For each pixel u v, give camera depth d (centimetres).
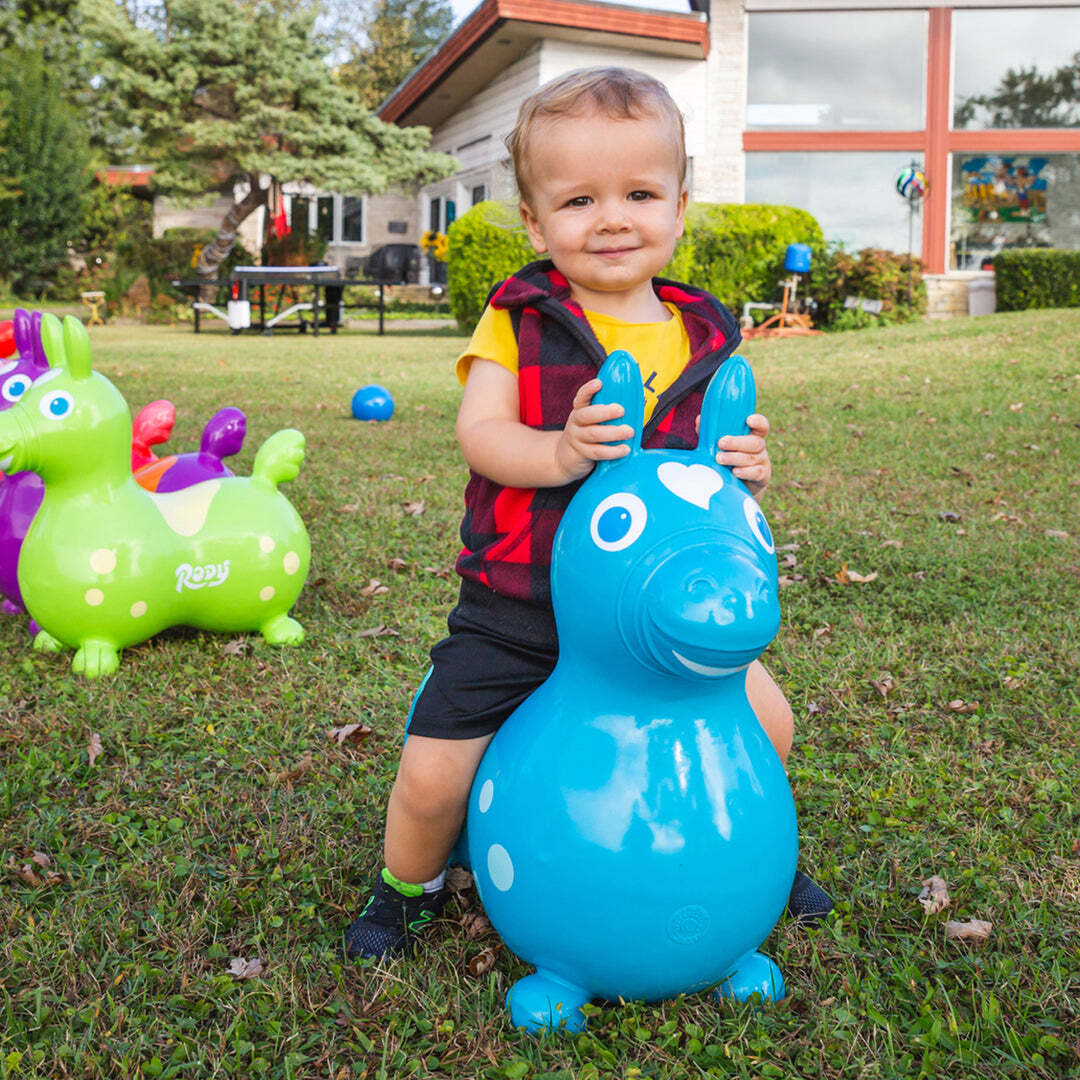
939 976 190
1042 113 1730
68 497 342
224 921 210
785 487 589
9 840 241
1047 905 213
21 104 2259
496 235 1464
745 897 168
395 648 361
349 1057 174
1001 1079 166
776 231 1483
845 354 1154
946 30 1695
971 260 1795
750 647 153
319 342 1609
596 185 177
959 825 244
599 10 1597
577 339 183
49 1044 176
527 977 182
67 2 3064
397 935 202
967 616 386
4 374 369
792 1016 180
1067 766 274
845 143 1730
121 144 2747
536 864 167
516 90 1836
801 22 1712
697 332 194
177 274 2386
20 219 2267
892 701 317
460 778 186
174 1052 174
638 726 166
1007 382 923
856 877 224
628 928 165
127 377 1090
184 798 258
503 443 178
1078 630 370
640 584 157
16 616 416
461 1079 167
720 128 1739
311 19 2122
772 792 173
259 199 2142
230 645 366
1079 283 1591
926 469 631
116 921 208
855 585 425
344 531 500
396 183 2498
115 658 348
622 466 169
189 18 2075
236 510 365
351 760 281
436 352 1418
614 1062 168
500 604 185
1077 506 541
